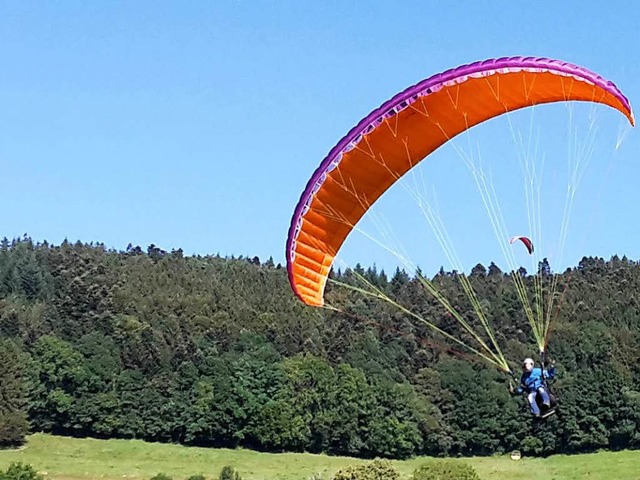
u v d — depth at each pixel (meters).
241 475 85.62
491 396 97.75
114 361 105.94
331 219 20.88
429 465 69.00
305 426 99.50
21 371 100.50
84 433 102.38
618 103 16.73
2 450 93.44
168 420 102.81
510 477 84.25
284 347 113.81
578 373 97.31
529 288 95.69
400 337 113.25
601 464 88.62
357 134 19.55
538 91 18.44
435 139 20.39
